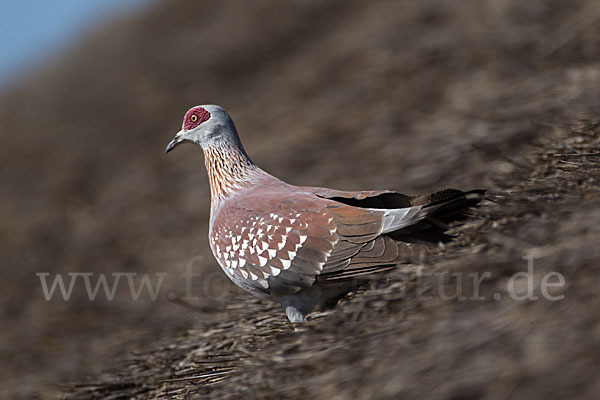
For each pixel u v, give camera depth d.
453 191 9.50
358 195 10.45
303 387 8.02
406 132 20.09
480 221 10.09
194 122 12.31
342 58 30.50
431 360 7.28
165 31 46.75
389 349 7.93
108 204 27.69
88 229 26.08
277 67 34.31
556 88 16.78
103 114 38.22
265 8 42.19
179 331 14.14
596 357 6.30
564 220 9.30
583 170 10.81
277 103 29.33
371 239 9.94
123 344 15.72
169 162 29.41
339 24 36.28
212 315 13.75
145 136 33.50
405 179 16.03
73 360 16.30
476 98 19.22
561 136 12.88
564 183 10.54
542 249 8.78
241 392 8.72
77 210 28.36
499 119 16.34
